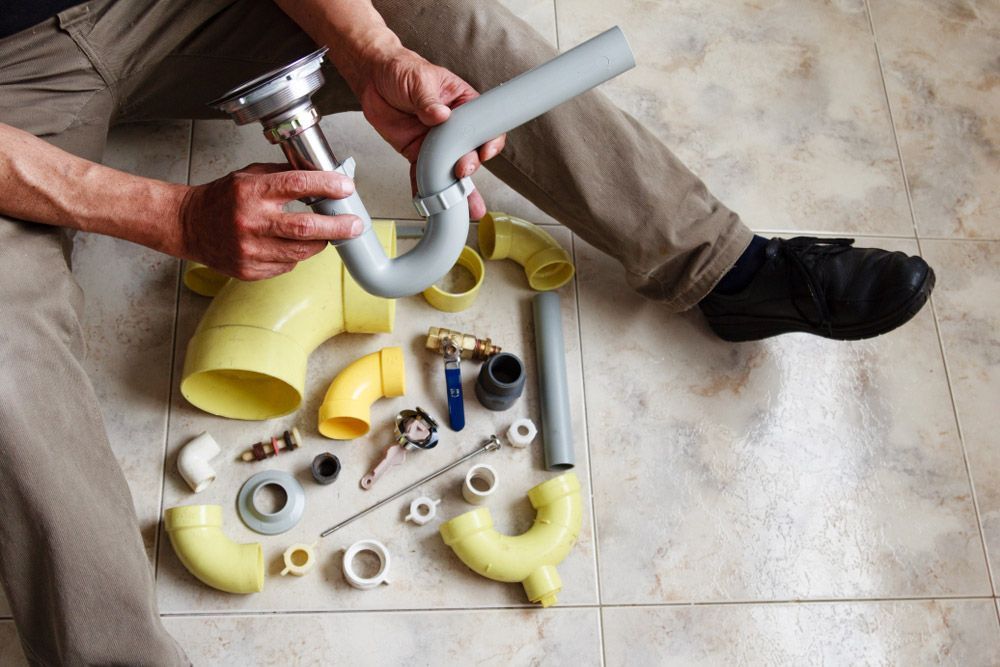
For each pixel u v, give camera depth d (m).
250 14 1.18
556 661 1.27
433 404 1.38
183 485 1.29
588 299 1.48
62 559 0.93
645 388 1.43
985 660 1.35
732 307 1.39
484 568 1.26
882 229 1.62
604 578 1.32
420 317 1.42
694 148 1.63
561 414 1.36
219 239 0.97
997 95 1.76
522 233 1.44
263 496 1.31
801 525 1.39
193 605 1.24
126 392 1.33
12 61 1.08
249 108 0.83
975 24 1.82
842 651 1.33
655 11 1.73
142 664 0.99
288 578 1.27
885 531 1.40
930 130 1.71
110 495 0.98
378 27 1.07
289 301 1.26
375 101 1.06
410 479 1.33
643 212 1.26
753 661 1.31
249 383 1.33
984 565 1.40
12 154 0.96
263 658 1.23
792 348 1.50
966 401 1.50
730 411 1.44
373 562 1.29
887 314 1.29
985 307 1.57
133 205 1.00
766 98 1.69
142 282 1.39
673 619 1.31
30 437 0.91
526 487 1.35
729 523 1.37
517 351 1.43
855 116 1.70
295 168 0.92
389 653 1.25
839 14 1.79
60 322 1.01
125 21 1.13
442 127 0.90
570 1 1.71
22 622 0.98
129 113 1.28
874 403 1.48
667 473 1.39
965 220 1.64
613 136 1.22
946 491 1.44
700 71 1.70
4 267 0.95
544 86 0.87
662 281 1.37
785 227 1.59
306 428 1.34
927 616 1.36
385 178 1.52
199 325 1.28
